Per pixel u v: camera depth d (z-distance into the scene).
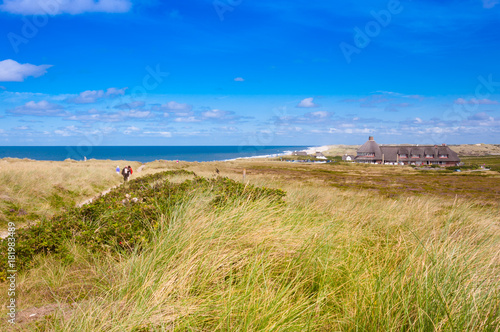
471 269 2.98
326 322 2.51
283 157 170.62
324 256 3.41
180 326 2.33
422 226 5.44
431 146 126.44
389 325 2.29
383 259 3.74
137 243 4.21
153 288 2.82
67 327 2.34
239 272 3.18
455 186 38.69
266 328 2.22
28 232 5.15
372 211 6.34
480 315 2.29
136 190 8.77
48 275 3.79
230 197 5.99
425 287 2.54
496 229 5.20
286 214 5.08
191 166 48.75
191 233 3.74
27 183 11.58
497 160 161.62
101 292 3.12
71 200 12.53
